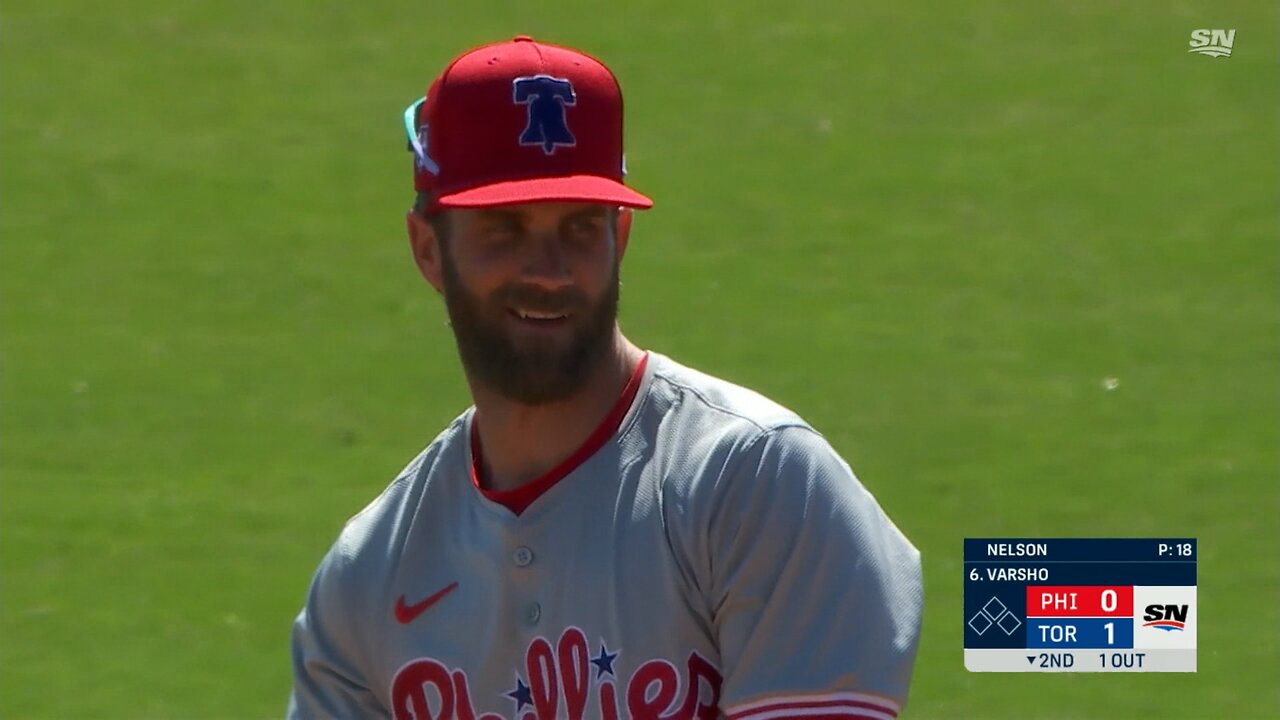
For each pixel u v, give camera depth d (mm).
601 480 6320
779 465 6078
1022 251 33344
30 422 27391
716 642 6199
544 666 6355
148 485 25266
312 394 28422
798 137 38594
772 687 5996
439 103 6504
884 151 37875
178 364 29578
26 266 33562
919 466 25172
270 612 21344
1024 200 35531
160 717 18734
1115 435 26031
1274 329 29844
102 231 35031
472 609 6555
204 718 18688
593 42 43438
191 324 31203
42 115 40250
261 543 23281
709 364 28984
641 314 31000
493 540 6473
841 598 6016
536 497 6383
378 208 35875
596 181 6281
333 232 34812
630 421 6379
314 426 27312
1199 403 27109
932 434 26266
